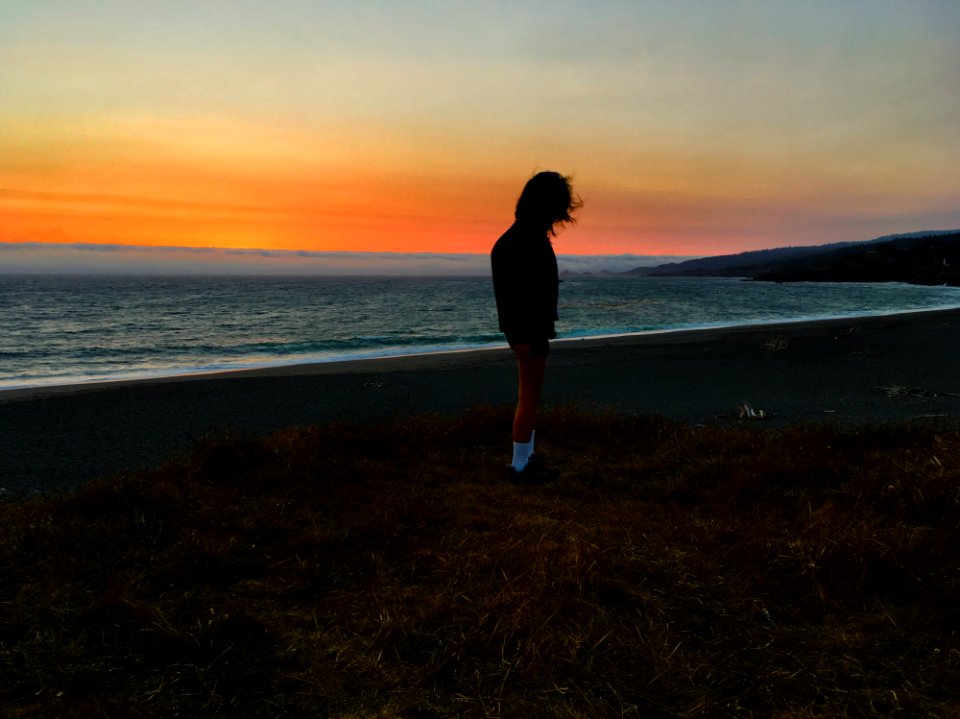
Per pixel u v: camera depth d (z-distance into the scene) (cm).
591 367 1180
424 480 414
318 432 504
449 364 1313
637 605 240
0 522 314
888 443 503
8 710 168
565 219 404
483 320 3325
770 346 1480
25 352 1788
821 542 283
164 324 2967
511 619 218
